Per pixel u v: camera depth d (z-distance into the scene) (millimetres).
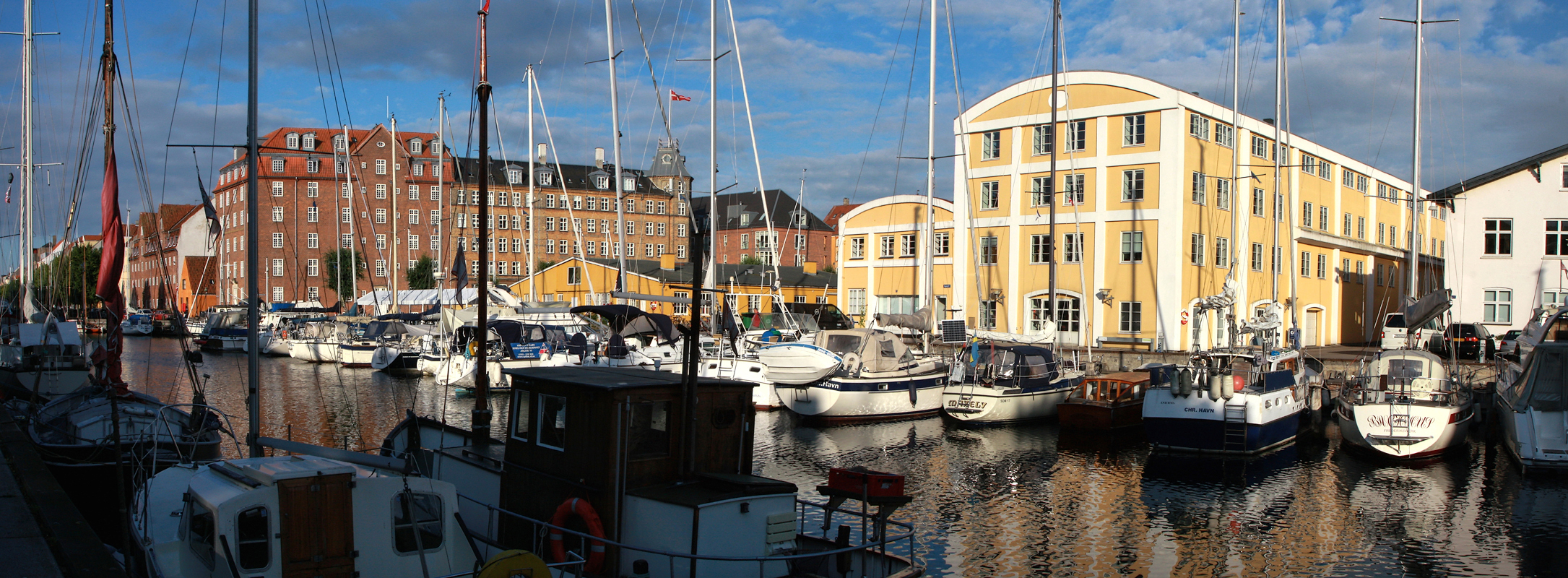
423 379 39344
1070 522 16781
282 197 99500
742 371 30500
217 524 9195
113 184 16219
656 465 10945
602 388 10531
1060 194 43469
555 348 36781
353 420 27297
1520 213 35719
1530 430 20531
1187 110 41031
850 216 52906
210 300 100438
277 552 9297
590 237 113688
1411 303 28547
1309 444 24672
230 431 18062
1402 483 19797
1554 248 35219
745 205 126250
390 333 46688
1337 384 30828
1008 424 27578
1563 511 17422
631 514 10586
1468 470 21109
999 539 15727
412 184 104062
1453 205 36719
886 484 10797
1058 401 28578
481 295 14312
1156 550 15203
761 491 10609
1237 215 44094
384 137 103875
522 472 11742
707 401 11375
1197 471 21219
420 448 14227
